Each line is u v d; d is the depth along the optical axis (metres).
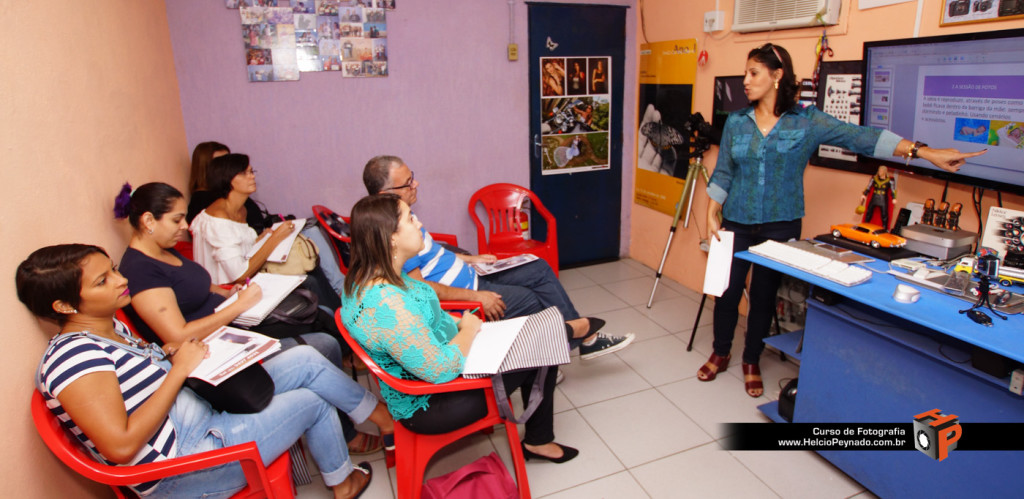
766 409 2.41
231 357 1.60
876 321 1.89
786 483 2.06
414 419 1.78
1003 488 1.59
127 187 1.97
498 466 1.93
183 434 1.55
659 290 3.86
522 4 3.69
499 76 3.76
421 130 3.67
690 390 2.66
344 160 3.54
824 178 2.77
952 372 1.67
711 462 2.18
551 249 3.58
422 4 3.46
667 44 3.72
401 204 1.71
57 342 1.40
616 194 4.33
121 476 1.33
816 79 2.69
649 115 4.01
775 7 2.80
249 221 3.05
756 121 2.40
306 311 2.25
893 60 2.15
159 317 1.81
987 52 1.82
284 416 1.70
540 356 1.82
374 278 1.68
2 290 1.32
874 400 1.91
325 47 3.33
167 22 3.01
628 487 2.05
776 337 2.45
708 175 3.55
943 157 1.99
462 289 2.32
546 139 3.99
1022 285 1.77
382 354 1.74
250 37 3.18
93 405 1.33
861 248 2.15
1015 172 1.85
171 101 2.98
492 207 3.83
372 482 2.12
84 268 1.40
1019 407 1.53
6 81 1.45
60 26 1.79
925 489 1.78
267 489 1.50
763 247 2.22
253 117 3.30
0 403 1.27
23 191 1.46
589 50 3.94
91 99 1.98
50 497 1.43
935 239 2.01
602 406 2.55
